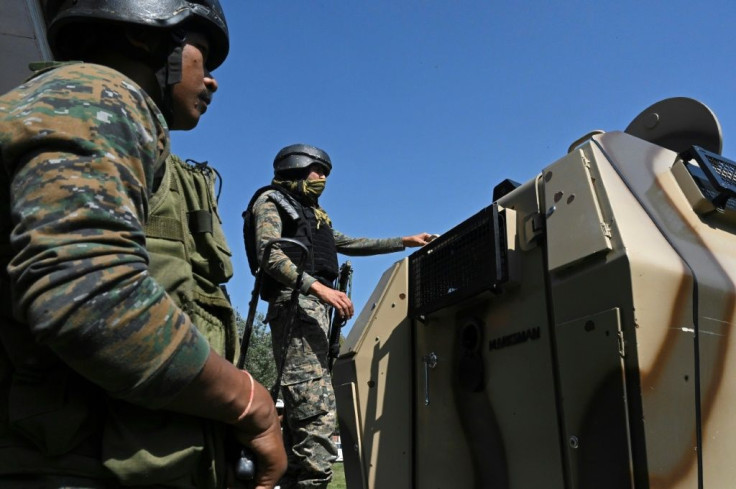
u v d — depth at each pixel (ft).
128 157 3.34
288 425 10.06
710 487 5.65
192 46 4.34
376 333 9.41
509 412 7.07
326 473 9.70
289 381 9.90
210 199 4.69
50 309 2.87
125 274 3.06
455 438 7.76
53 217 3.00
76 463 3.33
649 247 6.03
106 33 4.12
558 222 6.75
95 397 3.47
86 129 3.21
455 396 7.89
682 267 6.04
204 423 3.69
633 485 5.39
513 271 7.32
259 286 5.29
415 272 8.96
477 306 7.84
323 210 11.16
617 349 5.66
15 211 3.05
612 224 6.13
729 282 6.35
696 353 5.87
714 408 5.86
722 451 5.82
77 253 2.96
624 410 5.53
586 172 6.73
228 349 4.56
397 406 8.75
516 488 6.78
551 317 6.75
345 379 9.52
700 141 9.80
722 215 7.09
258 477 3.84
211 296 4.45
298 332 10.03
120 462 3.35
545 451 6.50
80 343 2.92
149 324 3.10
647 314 5.68
